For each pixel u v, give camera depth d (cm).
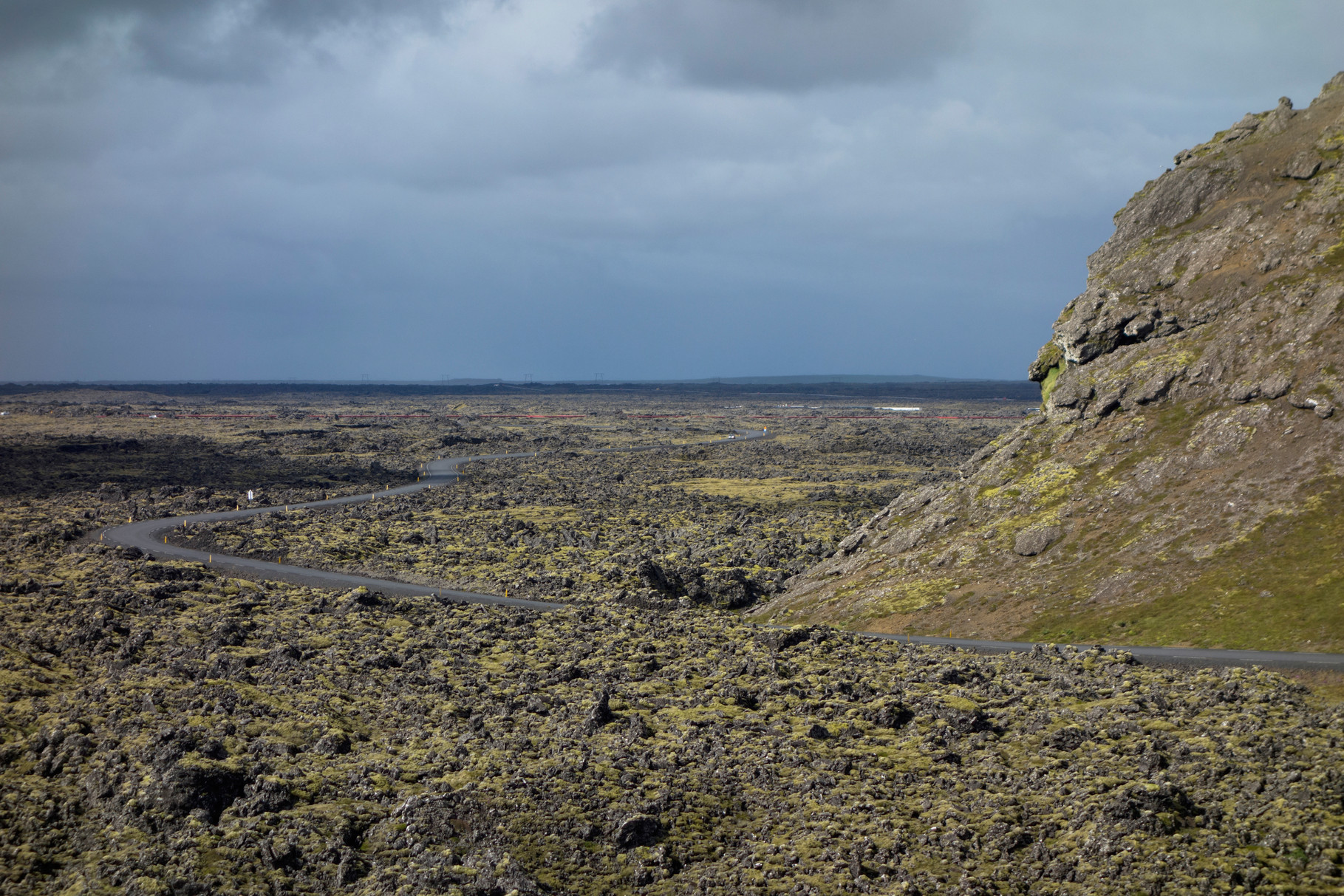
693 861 5672
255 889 5250
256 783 6316
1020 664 8606
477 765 6706
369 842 5784
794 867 5478
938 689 8025
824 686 8250
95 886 5256
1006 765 6494
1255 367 11262
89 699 7700
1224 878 4900
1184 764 6069
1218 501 10150
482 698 8119
